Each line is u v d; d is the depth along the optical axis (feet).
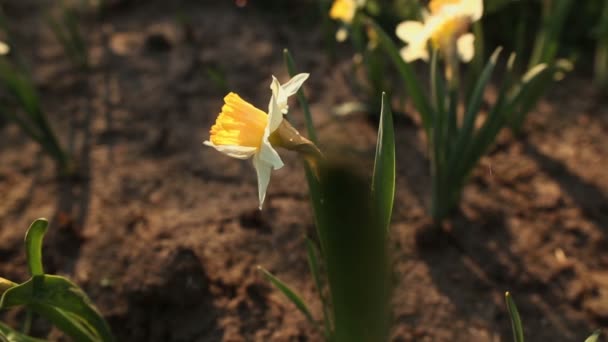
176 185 3.30
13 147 3.65
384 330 2.21
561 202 3.12
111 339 2.29
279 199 3.19
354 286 2.12
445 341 2.65
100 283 2.81
